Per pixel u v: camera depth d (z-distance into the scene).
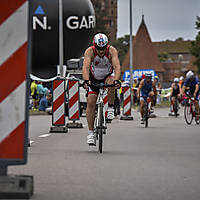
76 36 50.56
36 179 13.02
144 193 11.23
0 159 10.68
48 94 53.66
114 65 18.94
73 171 14.38
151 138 25.00
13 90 10.76
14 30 10.80
